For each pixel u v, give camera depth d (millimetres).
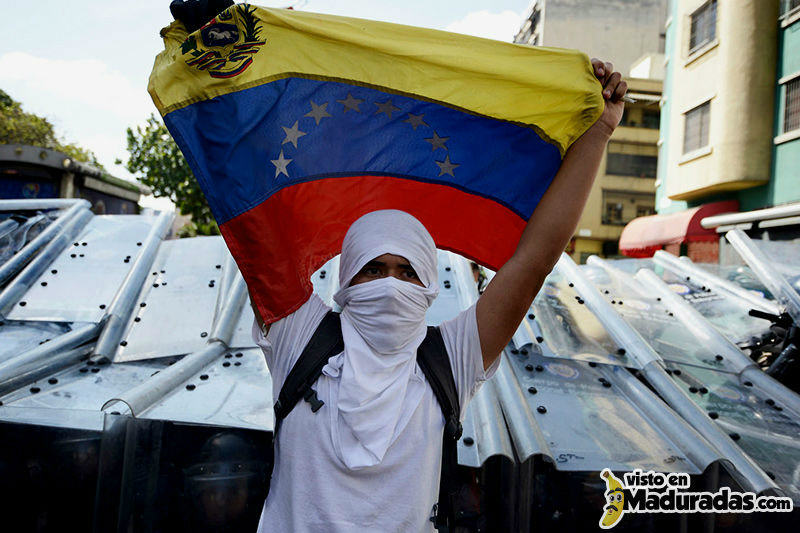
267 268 1622
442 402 1491
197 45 1667
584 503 2430
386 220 1577
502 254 1990
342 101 1788
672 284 4918
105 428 2242
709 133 15086
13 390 2738
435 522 1436
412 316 1479
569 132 1691
